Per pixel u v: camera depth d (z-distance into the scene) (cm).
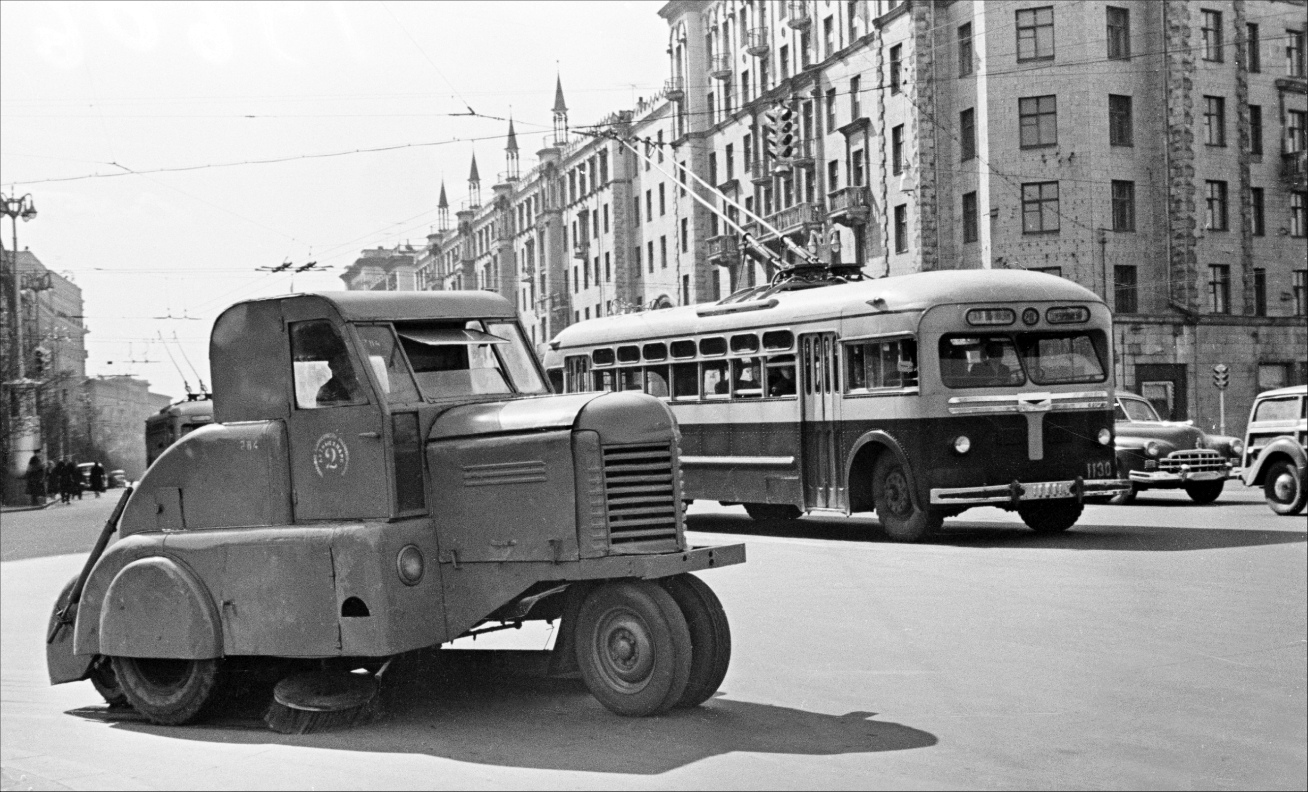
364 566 675
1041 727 643
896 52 4547
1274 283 4556
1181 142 4250
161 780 591
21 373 5388
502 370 761
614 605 673
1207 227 4347
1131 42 4241
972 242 4269
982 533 1612
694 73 6444
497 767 586
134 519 760
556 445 671
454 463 699
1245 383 4394
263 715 727
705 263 6356
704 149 6400
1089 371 1531
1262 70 4559
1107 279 4172
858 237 4819
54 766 627
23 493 5044
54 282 11888
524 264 9162
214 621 711
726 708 693
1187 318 4259
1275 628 895
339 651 679
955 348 1481
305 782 573
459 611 696
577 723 668
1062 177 4119
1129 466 2056
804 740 621
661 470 685
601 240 7656
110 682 792
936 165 4353
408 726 680
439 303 755
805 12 5259
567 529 665
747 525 1902
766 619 992
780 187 5553
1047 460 1498
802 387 1636
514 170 9669
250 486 723
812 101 5200
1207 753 590
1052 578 1157
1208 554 1296
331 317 710
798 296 1664
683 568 661
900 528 1509
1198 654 812
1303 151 4566
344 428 701
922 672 779
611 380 1997
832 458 1595
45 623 1261
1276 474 1777
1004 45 4159
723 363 1770
